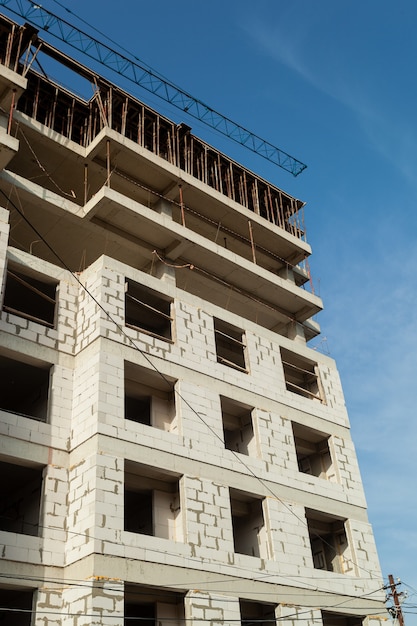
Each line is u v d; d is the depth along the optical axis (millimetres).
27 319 33156
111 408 29359
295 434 38625
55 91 41000
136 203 37625
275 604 30172
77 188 41281
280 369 38719
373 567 35656
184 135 44750
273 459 34500
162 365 32656
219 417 33375
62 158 39062
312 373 41719
